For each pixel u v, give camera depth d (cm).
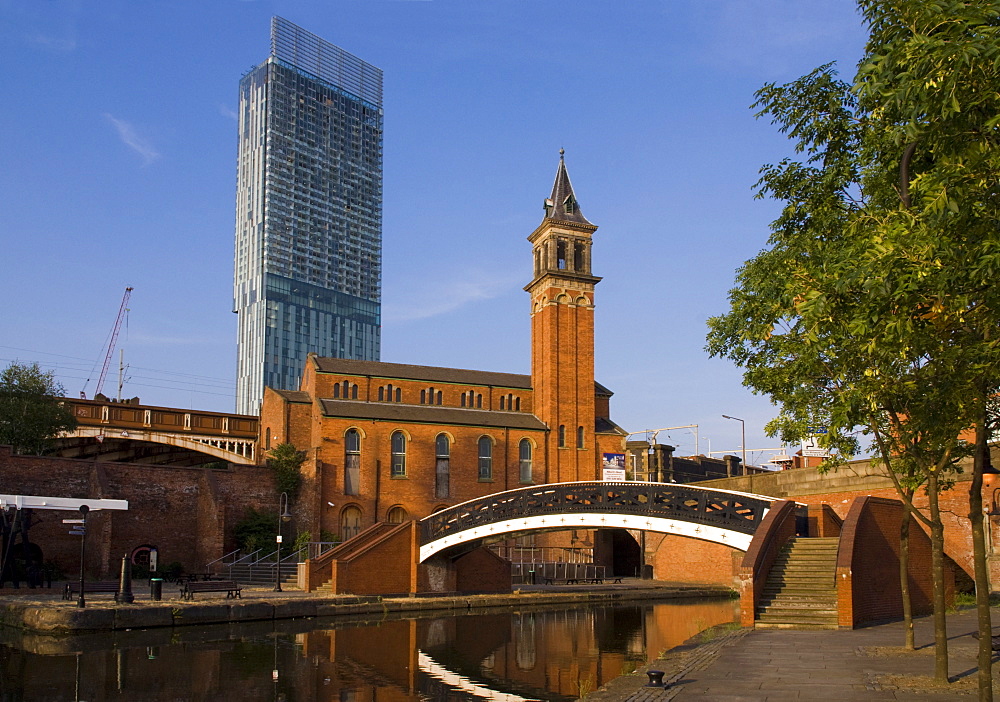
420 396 6644
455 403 6750
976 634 2216
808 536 3216
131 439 6475
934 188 1059
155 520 5216
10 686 2081
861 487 4119
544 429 6656
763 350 1942
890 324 1183
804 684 1539
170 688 2073
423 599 4116
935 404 1365
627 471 7112
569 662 2516
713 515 3095
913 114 1063
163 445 6994
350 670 2350
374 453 6047
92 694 2000
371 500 5966
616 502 3469
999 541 3403
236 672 2291
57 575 4647
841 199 1786
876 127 1509
